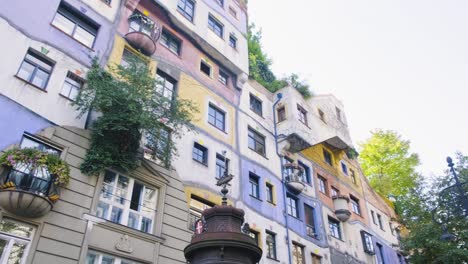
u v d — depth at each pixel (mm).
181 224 15312
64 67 14547
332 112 30234
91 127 14086
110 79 14109
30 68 13672
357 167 35000
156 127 14438
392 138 45312
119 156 13891
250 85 25797
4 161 10734
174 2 21594
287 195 23688
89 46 16266
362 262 27281
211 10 24688
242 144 21969
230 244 7527
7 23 13422
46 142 12727
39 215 11047
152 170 15281
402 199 31375
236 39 25734
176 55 20453
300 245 22156
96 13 17094
